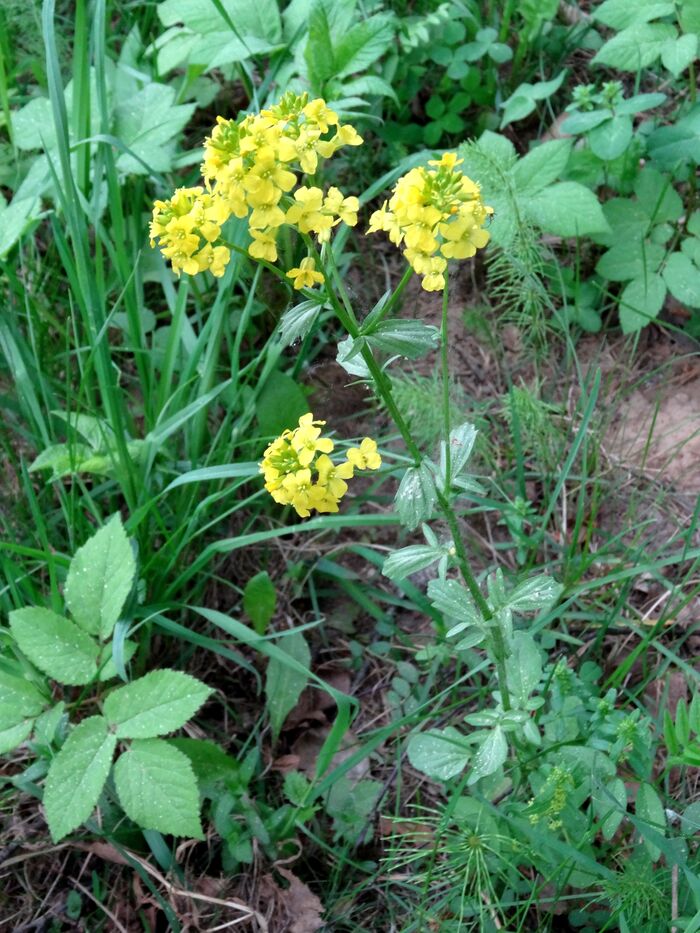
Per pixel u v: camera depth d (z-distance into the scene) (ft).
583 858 1.02
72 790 1.10
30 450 1.56
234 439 1.47
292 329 0.90
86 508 1.47
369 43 1.56
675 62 1.55
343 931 1.20
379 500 1.58
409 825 1.26
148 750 1.12
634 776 1.17
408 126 1.83
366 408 1.66
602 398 1.63
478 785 1.21
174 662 1.41
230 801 1.23
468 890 1.17
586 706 1.17
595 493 1.37
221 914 1.19
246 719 1.38
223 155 0.82
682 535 1.31
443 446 0.99
